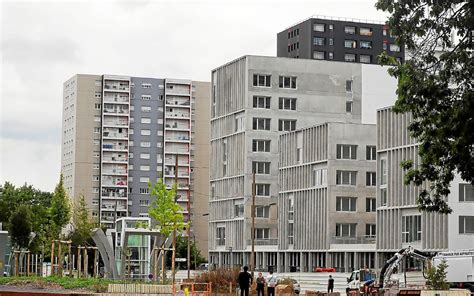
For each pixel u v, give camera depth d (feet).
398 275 250.57
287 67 436.35
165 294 188.44
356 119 441.68
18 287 205.67
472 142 107.55
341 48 638.12
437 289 182.39
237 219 429.79
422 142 119.96
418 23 109.19
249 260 420.36
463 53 109.09
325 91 438.81
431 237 297.33
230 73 448.65
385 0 110.32
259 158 429.38
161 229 245.24
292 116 434.30
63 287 205.67
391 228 318.86
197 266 493.36
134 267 286.87
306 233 378.73
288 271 388.16
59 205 357.61
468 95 106.63
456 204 291.38
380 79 445.37
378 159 329.11
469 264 210.79
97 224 391.45
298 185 388.78
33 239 339.77
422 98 111.24
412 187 309.22
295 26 650.02
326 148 370.32
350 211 367.45
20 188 453.58
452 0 107.34
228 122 447.01
